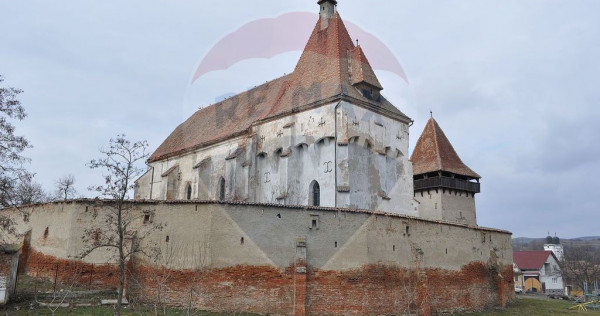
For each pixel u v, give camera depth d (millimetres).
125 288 24344
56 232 27016
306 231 25688
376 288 26578
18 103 24469
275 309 24266
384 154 36375
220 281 24078
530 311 35844
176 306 23812
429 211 52062
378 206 35000
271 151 37156
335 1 42344
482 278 35656
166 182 46125
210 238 24469
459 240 34000
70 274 25281
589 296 50844
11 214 31422
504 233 41000
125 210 25094
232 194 37562
